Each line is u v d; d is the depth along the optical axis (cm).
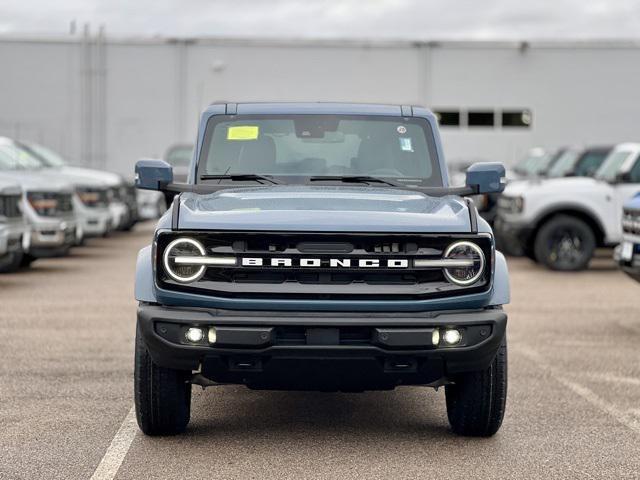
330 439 636
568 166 2141
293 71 4162
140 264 607
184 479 548
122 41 4144
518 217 1703
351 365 580
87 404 723
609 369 872
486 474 563
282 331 576
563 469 574
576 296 1372
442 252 586
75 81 4138
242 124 724
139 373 614
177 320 575
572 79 4203
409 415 705
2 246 1364
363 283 581
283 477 553
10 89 4125
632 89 4203
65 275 1577
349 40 4156
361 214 595
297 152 716
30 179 1627
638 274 1089
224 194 657
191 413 704
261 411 712
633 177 1684
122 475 554
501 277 606
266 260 577
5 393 757
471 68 4194
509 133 4216
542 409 723
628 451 613
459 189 679
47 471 560
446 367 588
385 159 716
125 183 2369
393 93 4184
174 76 4159
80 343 970
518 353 948
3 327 1066
